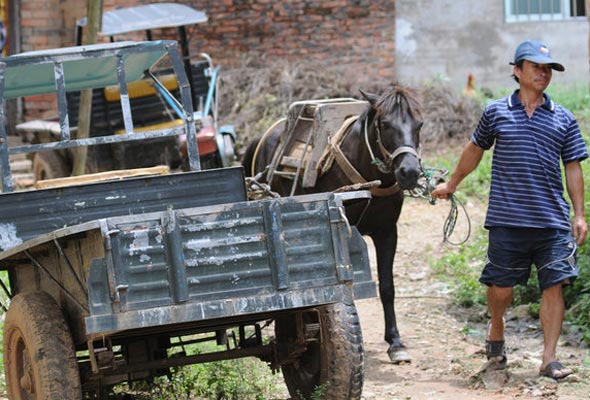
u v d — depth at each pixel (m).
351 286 6.72
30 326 6.74
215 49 22.52
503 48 21.94
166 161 16.28
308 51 22.33
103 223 6.19
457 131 19.95
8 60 7.58
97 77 9.25
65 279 6.97
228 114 20.92
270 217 6.55
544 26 21.86
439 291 12.56
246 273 6.51
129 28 17.00
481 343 10.22
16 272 8.06
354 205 9.48
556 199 8.40
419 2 21.94
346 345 7.00
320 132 9.90
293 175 10.27
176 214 6.37
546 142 8.37
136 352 7.42
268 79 21.31
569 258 8.36
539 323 10.58
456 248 14.43
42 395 6.62
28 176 18.75
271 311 6.88
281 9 22.31
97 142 7.83
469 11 21.92
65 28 22.44
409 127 9.13
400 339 9.78
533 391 8.25
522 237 8.44
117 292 6.19
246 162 12.25
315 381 7.46
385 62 22.09
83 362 6.98
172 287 6.34
